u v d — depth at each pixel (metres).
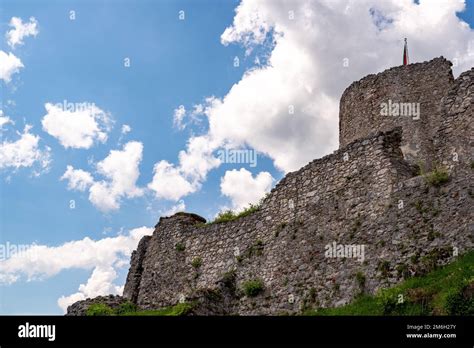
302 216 28.02
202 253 32.12
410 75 36.94
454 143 24.61
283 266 27.62
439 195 23.67
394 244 23.94
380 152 26.19
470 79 25.17
